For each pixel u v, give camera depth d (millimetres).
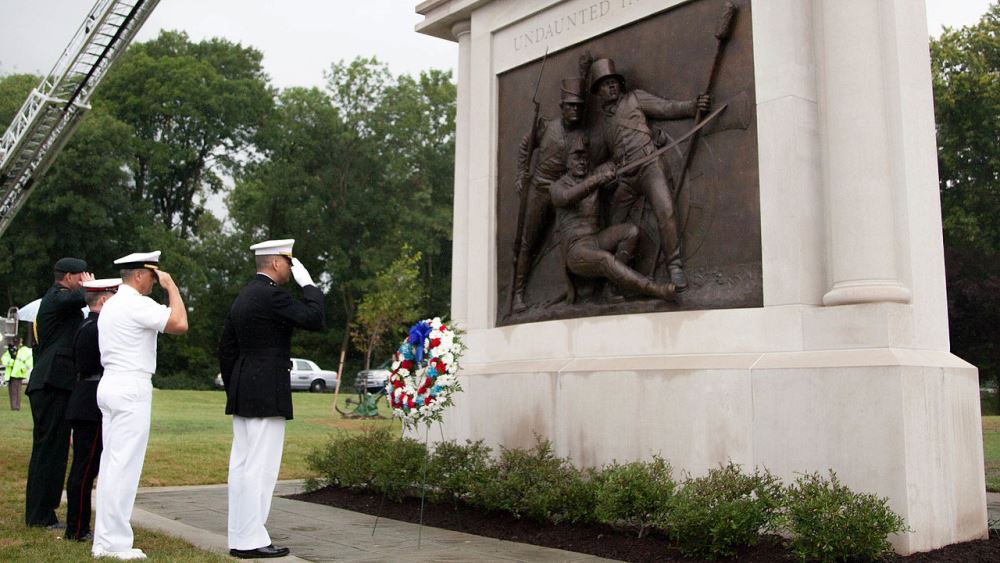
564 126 9117
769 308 7051
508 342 9422
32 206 42812
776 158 7125
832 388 6398
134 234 46500
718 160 7605
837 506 5672
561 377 8367
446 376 7246
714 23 7781
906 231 6672
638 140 8211
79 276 7840
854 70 6832
